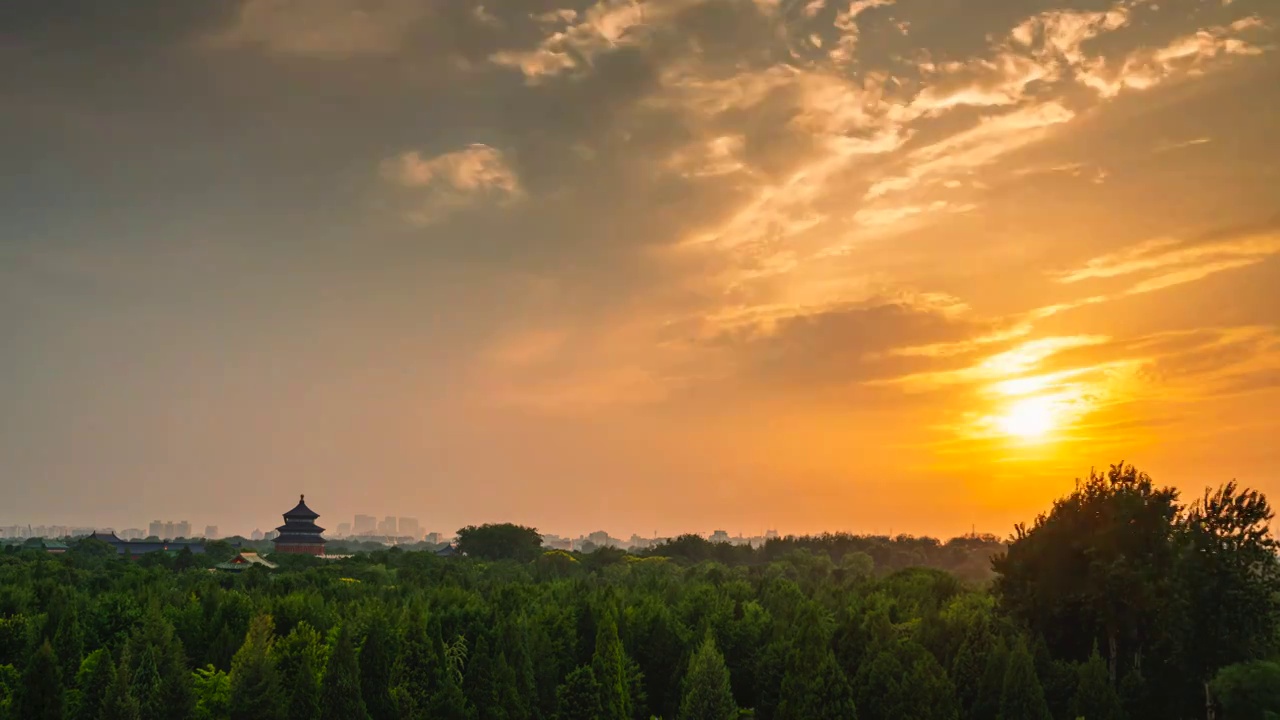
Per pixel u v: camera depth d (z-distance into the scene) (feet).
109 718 234.99
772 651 316.81
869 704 270.67
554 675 306.76
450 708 264.11
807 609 362.12
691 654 300.40
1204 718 265.13
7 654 297.12
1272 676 228.22
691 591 430.61
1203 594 268.00
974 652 285.84
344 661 257.55
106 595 342.64
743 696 333.42
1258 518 281.54
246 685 254.06
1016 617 310.86
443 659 294.25
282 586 456.45
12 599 351.87
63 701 246.06
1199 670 266.36
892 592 444.14
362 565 613.11
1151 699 270.46
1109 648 296.30
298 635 293.02
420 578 532.32
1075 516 305.94
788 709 270.87
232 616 332.60
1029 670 254.68
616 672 283.18
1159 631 274.57
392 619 327.88
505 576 636.48
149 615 290.15
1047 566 307.17
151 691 250.57
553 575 637.71
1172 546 281.13
